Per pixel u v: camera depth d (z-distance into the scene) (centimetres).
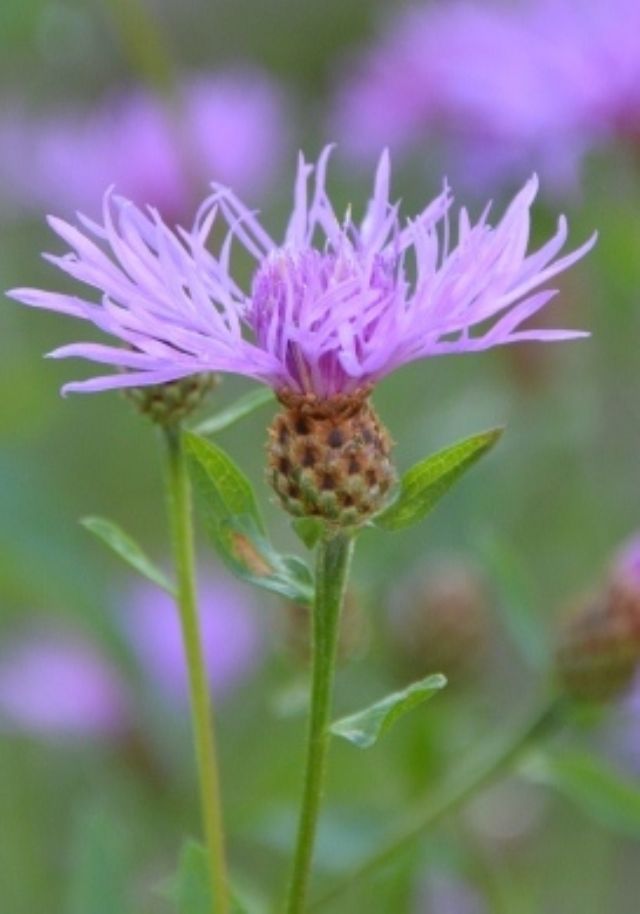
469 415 57
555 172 53
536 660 40
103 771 53
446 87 56
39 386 54
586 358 59
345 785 47
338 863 42
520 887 53
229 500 32
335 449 31
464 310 30
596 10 54
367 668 48
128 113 58
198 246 31
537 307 30
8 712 56
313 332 30
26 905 57
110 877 38
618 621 39
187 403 34
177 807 52
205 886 34
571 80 53
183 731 53
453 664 46
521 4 55
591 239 30
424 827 39
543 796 58
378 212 32
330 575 31
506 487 55
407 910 45
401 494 32
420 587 47
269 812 43
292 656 41
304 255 32
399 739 46
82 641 55
